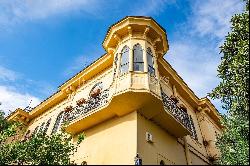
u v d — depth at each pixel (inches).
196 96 739.4
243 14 440.5
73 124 542.0
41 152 441.1
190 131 541.6
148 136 456.1
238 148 409.4
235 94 419.2
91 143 501.7
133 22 579.2
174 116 512.4
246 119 407.2
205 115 733.9
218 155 611.8
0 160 462.3
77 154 506.0
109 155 444.1
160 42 602.2
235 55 431.5
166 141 506.0
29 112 836.6
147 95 458.3
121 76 505.4
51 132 678.5
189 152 557.0
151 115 486.9
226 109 437.7
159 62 625.6
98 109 502.9
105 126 505.0
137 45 563.5
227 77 441.4
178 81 679.1
